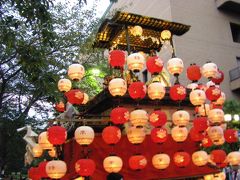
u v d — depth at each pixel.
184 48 20.70
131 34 7.81
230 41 23.41
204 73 6.78
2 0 9.11
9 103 17.28
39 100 16.61
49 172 5.34
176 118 6.15
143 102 6.71
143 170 6.20
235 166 7.08
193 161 6.45
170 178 6.36
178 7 21.53
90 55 17.00
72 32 16.31
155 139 5.94
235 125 12.86
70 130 6.32
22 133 16.30
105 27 7.64
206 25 22.52
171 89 6.29
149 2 23.12
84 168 5.30
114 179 5.99
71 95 6.23
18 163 19.91
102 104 6.85
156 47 8.60
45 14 8.60
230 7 23.83
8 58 13.83
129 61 6.19
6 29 8.95
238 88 21.77
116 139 5.57
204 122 6.16
